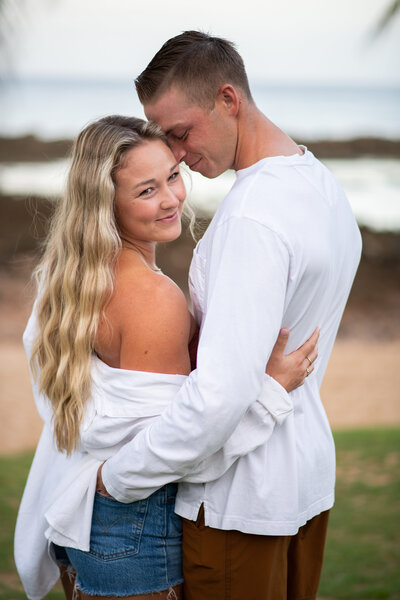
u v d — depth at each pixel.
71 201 1.80
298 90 66.31
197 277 1.79
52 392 1.87
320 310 1.75
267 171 1.68
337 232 1.77
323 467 1.85
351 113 44.44
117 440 1.74
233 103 1.76
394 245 14.88
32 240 13.39
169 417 1.59
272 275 1.55
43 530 1.99
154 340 1.72
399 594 3.05
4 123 30.80
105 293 1.76
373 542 3.64
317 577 1.99
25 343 2.09
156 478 1.66
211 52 1.75
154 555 1.77
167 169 1.78
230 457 1.65
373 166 25.16
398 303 12.46
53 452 2.06
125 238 1.84
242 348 1.52
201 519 1.74
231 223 1.59
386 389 8.52
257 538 1.73
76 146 1.80
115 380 1.76
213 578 1.75
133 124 1.80
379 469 4.76
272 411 1.64
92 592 1.83
